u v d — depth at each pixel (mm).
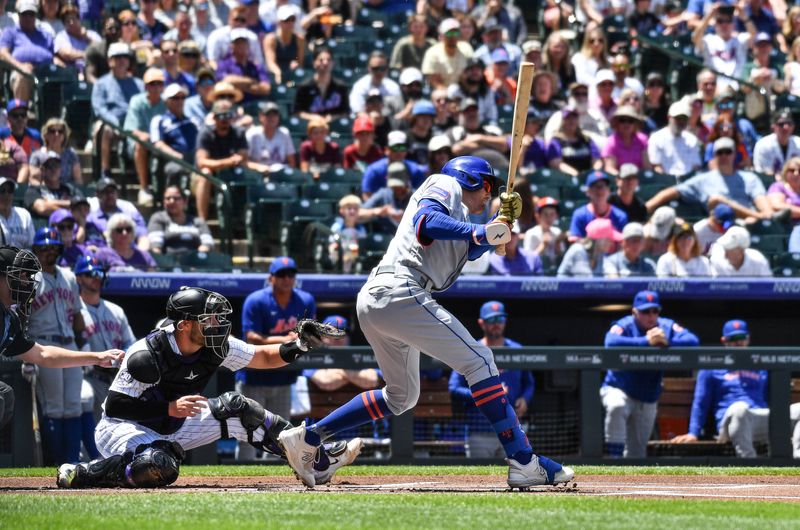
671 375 20844
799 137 28828
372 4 36125
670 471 16094
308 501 9305
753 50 34594
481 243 10133
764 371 19953
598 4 36344
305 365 18391
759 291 23516
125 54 27016
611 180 27484
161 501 9227
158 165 25156
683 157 28312
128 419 11438
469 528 7492
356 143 27406
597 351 18844
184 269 22609
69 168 24438
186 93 26375
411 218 10633
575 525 7648
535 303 24312
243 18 30625
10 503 9031
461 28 33156
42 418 17344
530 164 27562
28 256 11438
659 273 23766
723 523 7855
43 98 26750
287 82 31203
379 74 29781
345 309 24078
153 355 11078
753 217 26328
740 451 19703
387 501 9336
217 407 11727
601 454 18797
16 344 11609
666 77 33438
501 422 10820
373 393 11273
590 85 31312
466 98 29344
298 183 26156
